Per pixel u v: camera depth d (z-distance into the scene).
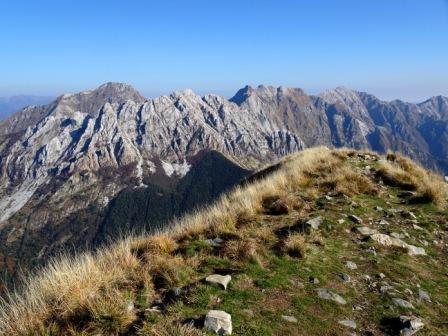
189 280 3.31
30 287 3.07
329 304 3.05
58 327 2.64
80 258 3.57
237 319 2.70
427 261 4.18
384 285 3.44
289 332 2.64
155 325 2.59
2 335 2.59
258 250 3.85
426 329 2.80
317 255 3.95
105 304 2.74
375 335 2.73
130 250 4.00
